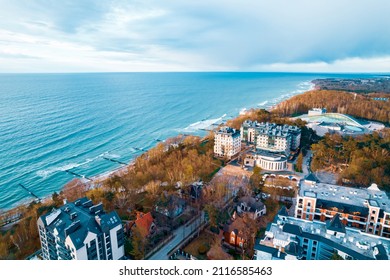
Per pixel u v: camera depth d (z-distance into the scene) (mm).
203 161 135375
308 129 183000
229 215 93438
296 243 62844
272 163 136375
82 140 196125
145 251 74500
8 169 146750
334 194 91688
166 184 114750
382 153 130625
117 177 116375
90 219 66688
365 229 82812
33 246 78812
